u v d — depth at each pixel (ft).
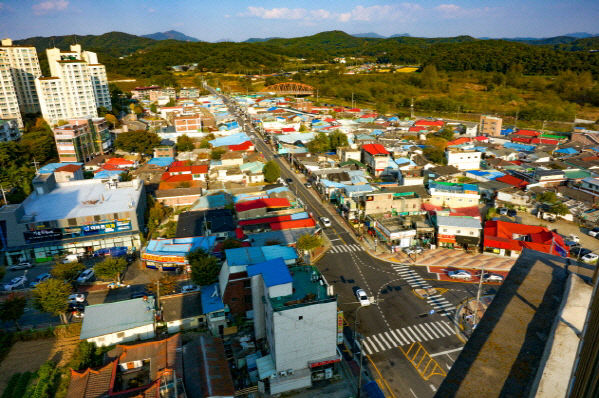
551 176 382.01
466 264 258.78
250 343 185.47
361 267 256.52
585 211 325.01
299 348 161.99
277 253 212.84
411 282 238.68
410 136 583.99
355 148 474.08
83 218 265.13
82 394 144.66
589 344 38.42
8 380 166.09
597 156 462.19
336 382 165.99
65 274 224.94
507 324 53.11
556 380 42.68
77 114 576.20
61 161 443.73
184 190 355.77
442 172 391.45
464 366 46.75
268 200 320.70
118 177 378.12
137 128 609.83
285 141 539.29
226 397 147.13
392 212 310.65
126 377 163.22
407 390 160.15
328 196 367.45
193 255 236.02
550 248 250.98
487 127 622.54
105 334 180.65
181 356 164.76
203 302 200.54
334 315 164.76
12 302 191.62
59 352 181.98
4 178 370.94
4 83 529.86
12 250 256.93
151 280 242.58
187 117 571.28
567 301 55.77
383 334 193.26
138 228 280.10
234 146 501.56
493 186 369.91
